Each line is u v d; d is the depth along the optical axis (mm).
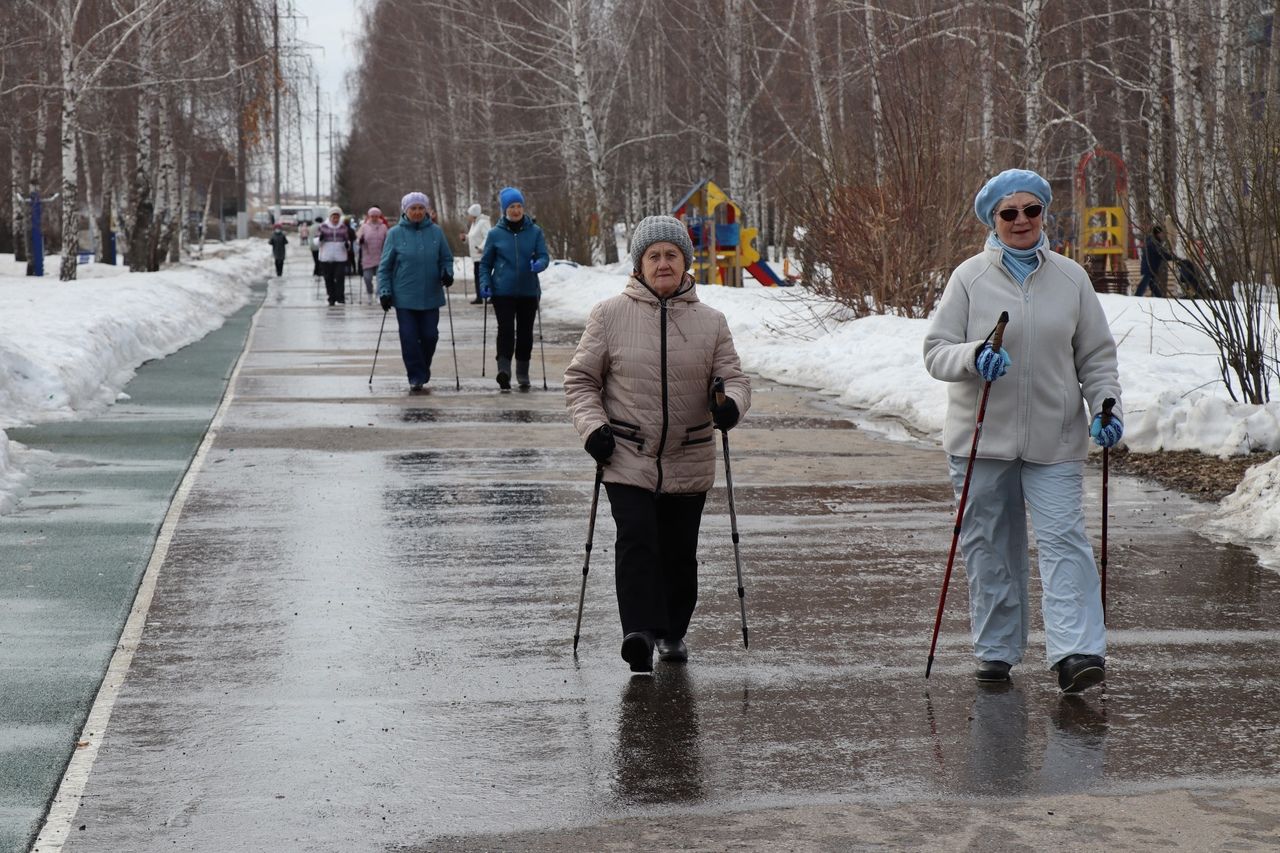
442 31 118438
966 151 41219
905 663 12461
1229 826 8953
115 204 124000
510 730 10781
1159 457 21562
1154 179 25531
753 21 83688
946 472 21719
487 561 16094
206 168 133875
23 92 82250
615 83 93625
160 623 13562
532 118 109250
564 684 11891
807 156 45469
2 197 120125
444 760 10156
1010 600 11930
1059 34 59719
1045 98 53281
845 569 15773
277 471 21578
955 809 9250
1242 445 21297
